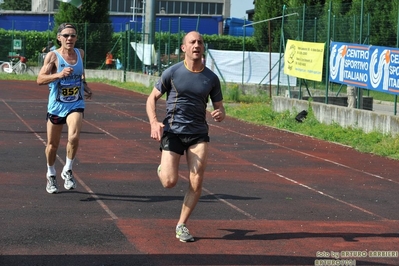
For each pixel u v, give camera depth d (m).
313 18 29.16
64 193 11.26
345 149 17.95
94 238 8.58
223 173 13.76
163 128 8.41
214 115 8.51
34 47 52.12
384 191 12.55
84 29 47.84
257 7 42.84
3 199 10.66
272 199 11.41
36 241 8.36
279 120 23.48
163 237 8.72
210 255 8.00
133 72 43.12
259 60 33.84
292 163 15.40
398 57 18.62
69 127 10.88
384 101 32.28
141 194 11.38
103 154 15.56
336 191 12.37
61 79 10.77
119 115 24.84
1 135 18.14
